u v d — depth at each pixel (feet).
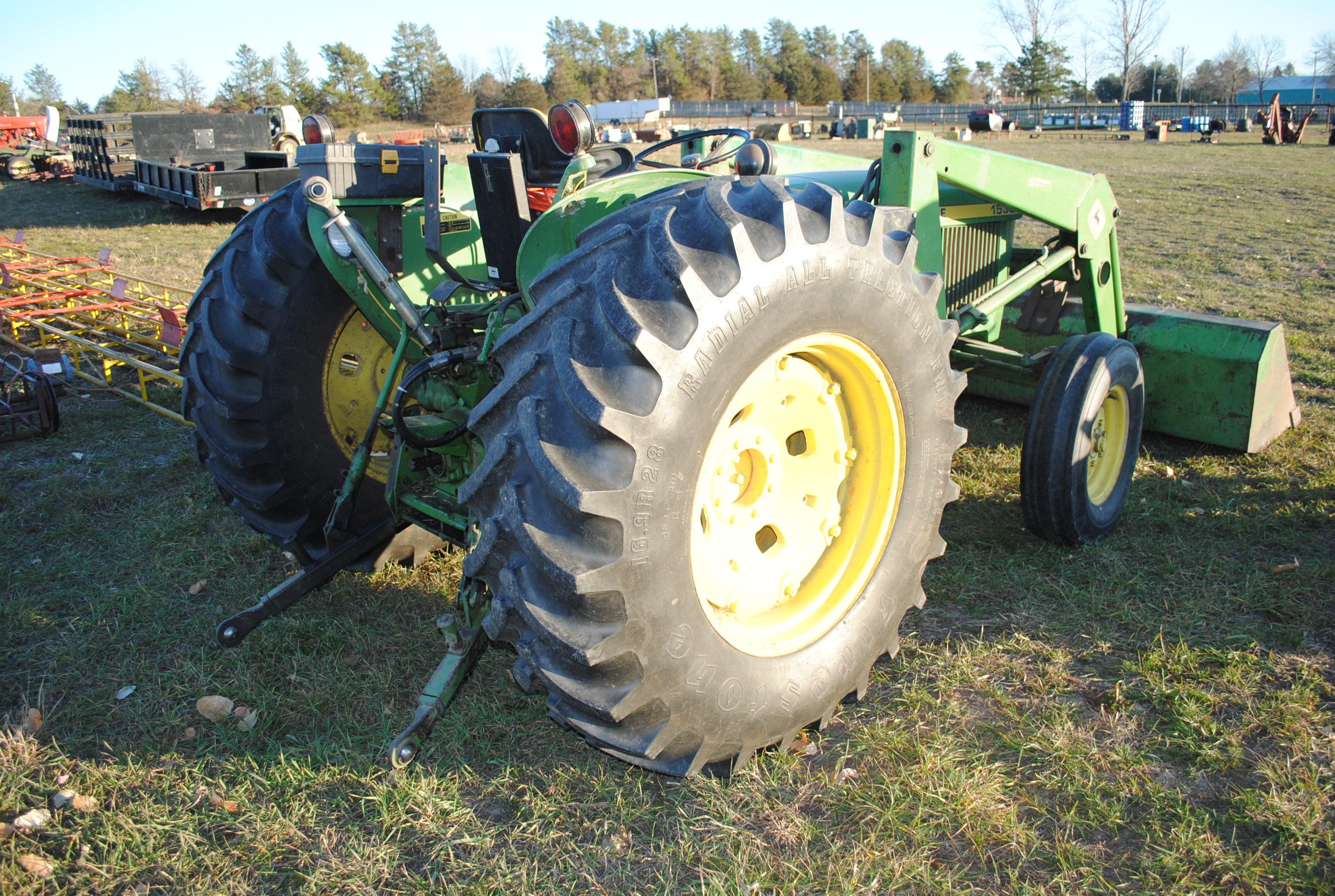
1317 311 23.34
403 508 10.05
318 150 9.58
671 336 6.11
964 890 6.64
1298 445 14.84
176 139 50.85
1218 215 42.01
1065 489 11.23
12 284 26.14
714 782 7.67
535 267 8.29
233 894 6.73
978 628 10.07
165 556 12.19
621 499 5.94
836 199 7.06
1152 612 10.23
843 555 8.36
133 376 20.58
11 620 10.53
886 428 8.09
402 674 9.39
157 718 8.78
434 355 9.02
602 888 6.71
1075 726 8.37
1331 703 8.55
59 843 7.24
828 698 7.97
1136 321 15.23
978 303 11.84
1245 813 7.17
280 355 10.27
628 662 6.36
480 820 7.39
